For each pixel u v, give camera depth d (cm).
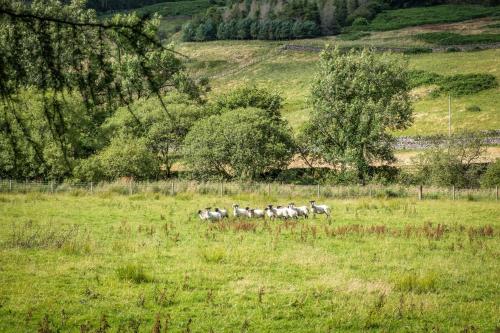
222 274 2202
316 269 2319
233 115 6575
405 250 2712
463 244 2877
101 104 730
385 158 6431
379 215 3931
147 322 1683
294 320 1725
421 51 16788
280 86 15112
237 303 1859
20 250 2538
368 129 6188
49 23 695
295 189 5281
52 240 2725
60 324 1642
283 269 2305
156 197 4788
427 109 10938
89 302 1841
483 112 10169
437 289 2059
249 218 3675
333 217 3809
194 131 6375
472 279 2211
